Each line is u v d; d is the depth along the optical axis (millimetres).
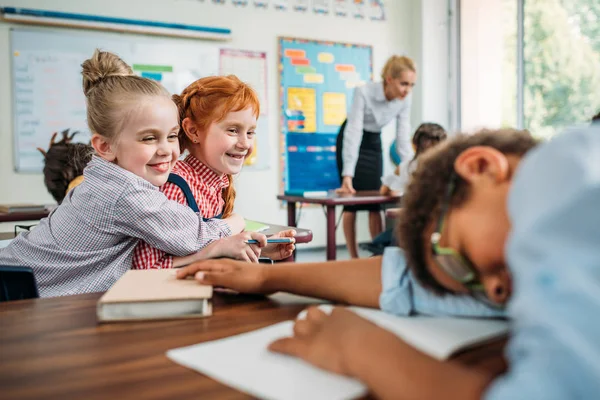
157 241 1118
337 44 5078
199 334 518
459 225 413
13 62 3908
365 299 580
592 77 4273
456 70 5422
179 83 4461
